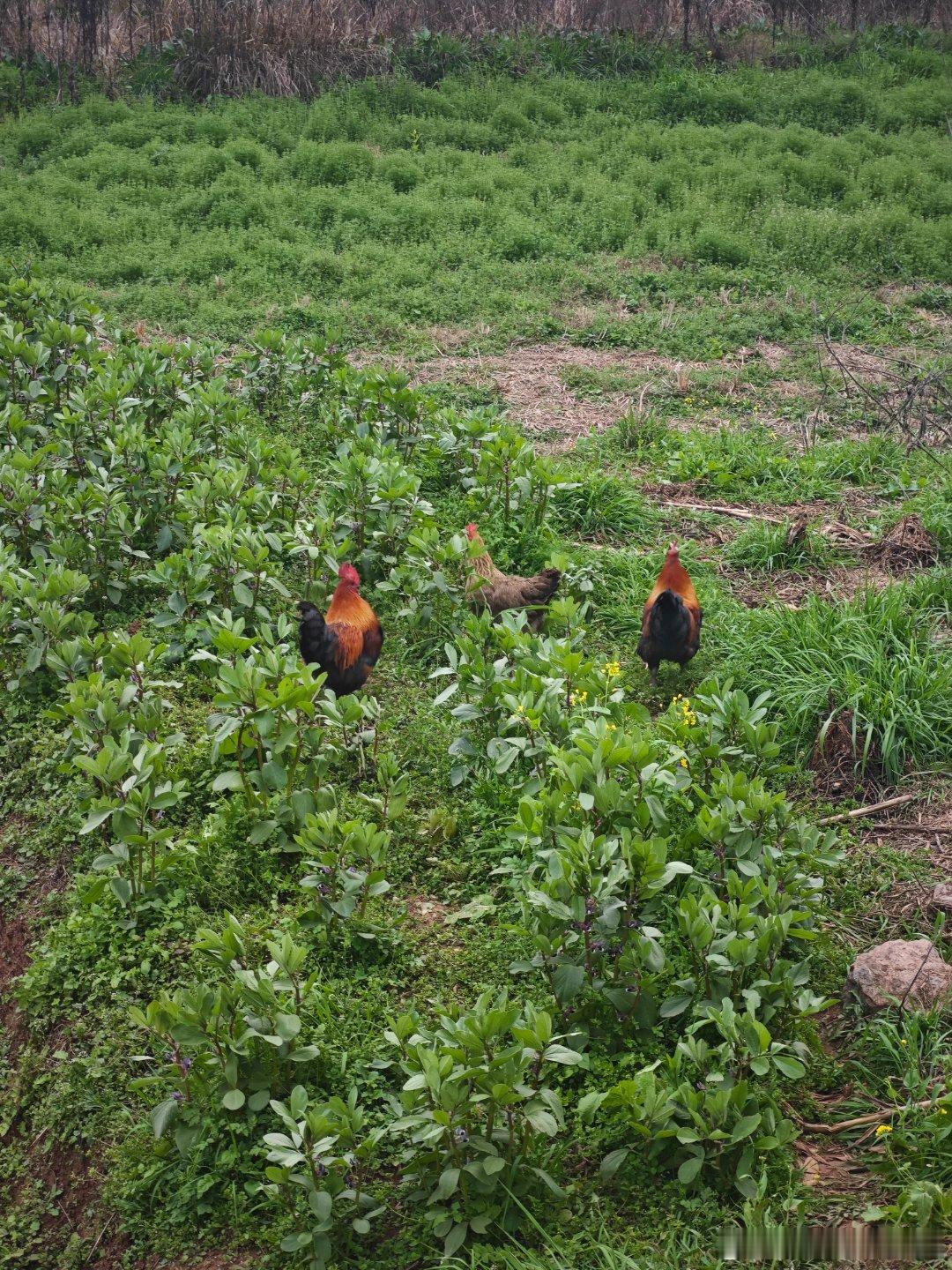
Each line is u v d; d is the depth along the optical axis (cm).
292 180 1744
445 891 563
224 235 1548
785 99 2091
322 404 1032
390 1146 446
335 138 1891
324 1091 463
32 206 1575
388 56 2120
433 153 1838
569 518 902
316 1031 476
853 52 2352
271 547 802
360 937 526
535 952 505
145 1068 486
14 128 1866
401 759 643
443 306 1392
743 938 443
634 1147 428
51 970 527
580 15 2327
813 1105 446
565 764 496
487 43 2208
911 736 632
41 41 2161
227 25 2064
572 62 2198
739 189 1702
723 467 976
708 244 1544
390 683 720
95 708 579
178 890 551
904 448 1023
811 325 1352
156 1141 446
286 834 572
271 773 573
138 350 1045
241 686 554
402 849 582
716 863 528
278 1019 439
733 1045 417
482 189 1705
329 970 512
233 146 1777
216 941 451
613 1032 470
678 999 450
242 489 880
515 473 879
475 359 1271
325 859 505
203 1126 446
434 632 756
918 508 895
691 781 535
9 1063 521
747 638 729
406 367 1232
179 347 1093
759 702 577
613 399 1174
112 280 1449
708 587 799
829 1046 474
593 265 1534
